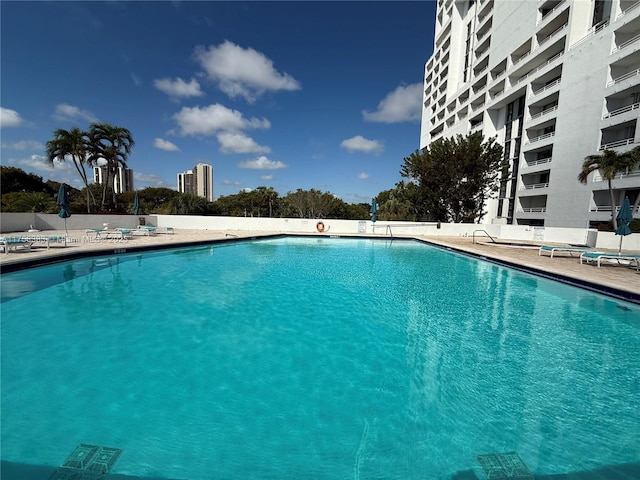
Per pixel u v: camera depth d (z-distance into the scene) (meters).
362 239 19.91
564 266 9.64
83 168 23.55
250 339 4.76
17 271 8.03
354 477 2.29
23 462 2.34
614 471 2.39
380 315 5.95
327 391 3.43
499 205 34.16
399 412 3.08
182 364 3.95
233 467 2.37
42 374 3.62
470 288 8.06
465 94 42.31
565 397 3.40
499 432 2.81
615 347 4.69
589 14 23.55
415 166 28.69
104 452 2.46
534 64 29.39
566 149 24.02
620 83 19.91
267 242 17.53
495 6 34.78
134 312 5.77
